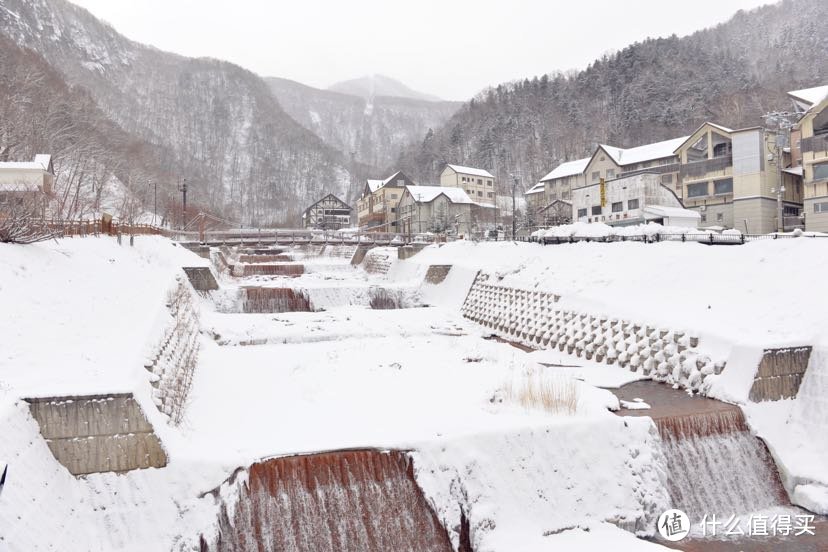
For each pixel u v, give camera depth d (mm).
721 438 13922
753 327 16188
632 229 27750
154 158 104625
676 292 19391
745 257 18953
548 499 11406
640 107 98562
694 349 16688
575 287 22812
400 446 11555
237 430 12734
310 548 10555
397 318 27344
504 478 11422
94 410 9797
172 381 13617
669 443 13430
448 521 10852
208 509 9992
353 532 10828
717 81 96625
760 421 14203
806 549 11188
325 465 11094
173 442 10797
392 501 11148
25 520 7703
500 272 28125
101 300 15719
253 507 10484
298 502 10750
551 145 104188
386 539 10906
